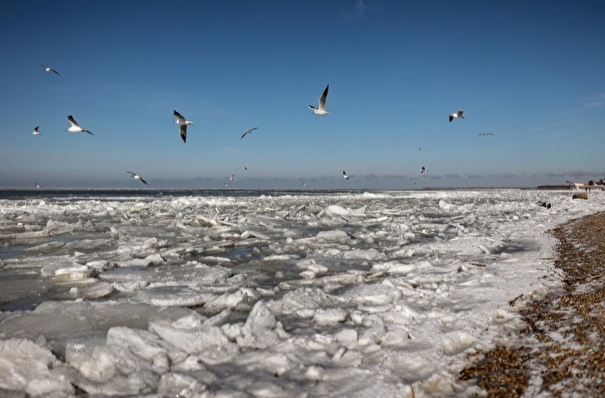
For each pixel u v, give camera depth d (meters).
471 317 5.61
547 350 4.48
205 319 5.75
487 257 10.34
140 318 6.01
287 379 4.10
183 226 17.66
